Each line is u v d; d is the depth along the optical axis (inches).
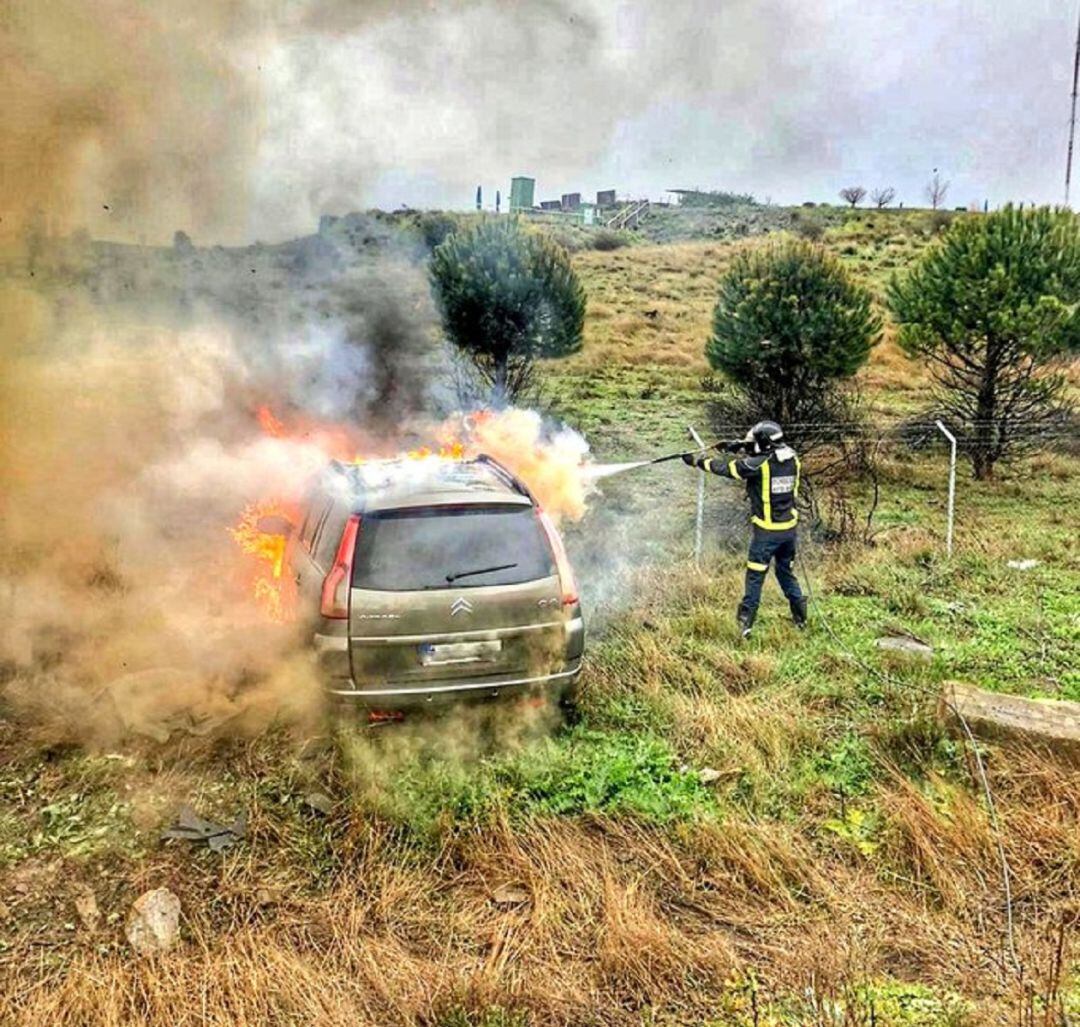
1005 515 404.5
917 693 211.5
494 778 175.0
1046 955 129.3
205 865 151.7
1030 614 266.8
